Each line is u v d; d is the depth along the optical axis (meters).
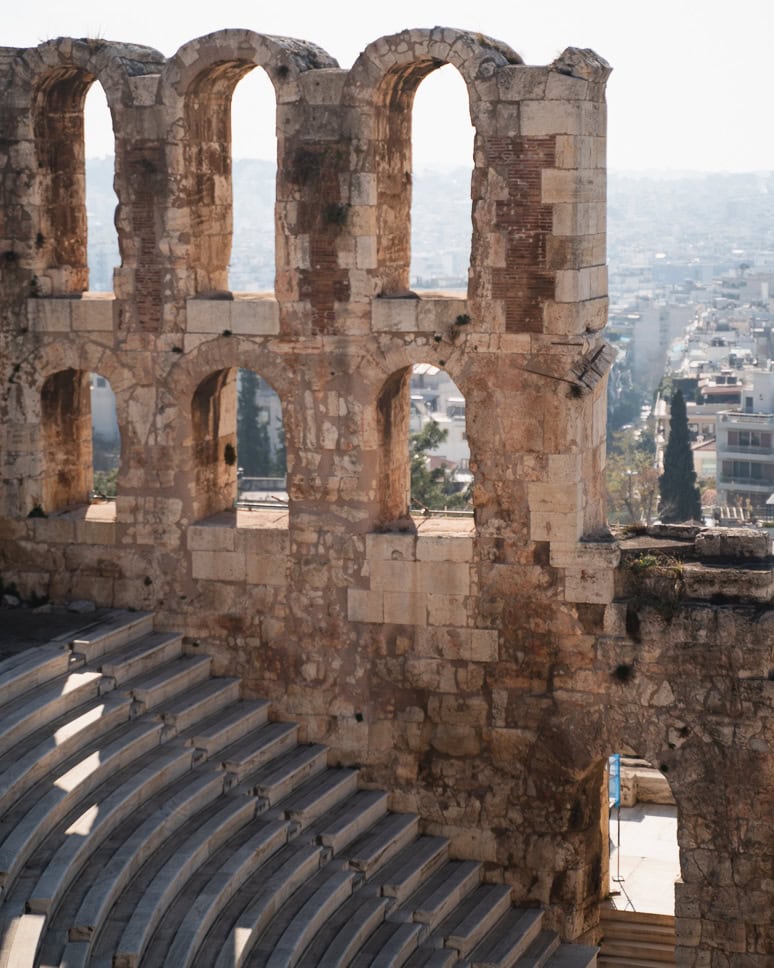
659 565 36.44
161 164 38.12
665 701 36.34
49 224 39.91
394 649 38.03
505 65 35.78
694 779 36.34
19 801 32.34
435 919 35.59
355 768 38.69
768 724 35.69
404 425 39.38
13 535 40.28
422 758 38.16
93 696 36.47
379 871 36.34
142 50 39.47
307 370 37.84
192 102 38.22
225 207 39.91
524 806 37.59
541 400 36.34
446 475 96.25
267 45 37.16
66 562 40.06
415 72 37.47
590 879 38.12
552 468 36.44
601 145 36.88
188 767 36.12
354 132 36.84
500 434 36.72
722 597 36.16
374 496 37.94
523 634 37.12
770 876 36.06
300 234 37.53
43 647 37.09
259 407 118.62
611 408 190.62
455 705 37.78
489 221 36.16
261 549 38.69
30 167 39.12
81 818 32.50
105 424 157.75
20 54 38.84
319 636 38.53
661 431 145.62
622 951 38.53
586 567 36.50
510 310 36.31
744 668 35.75
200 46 37.50
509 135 35.75
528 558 36.88
